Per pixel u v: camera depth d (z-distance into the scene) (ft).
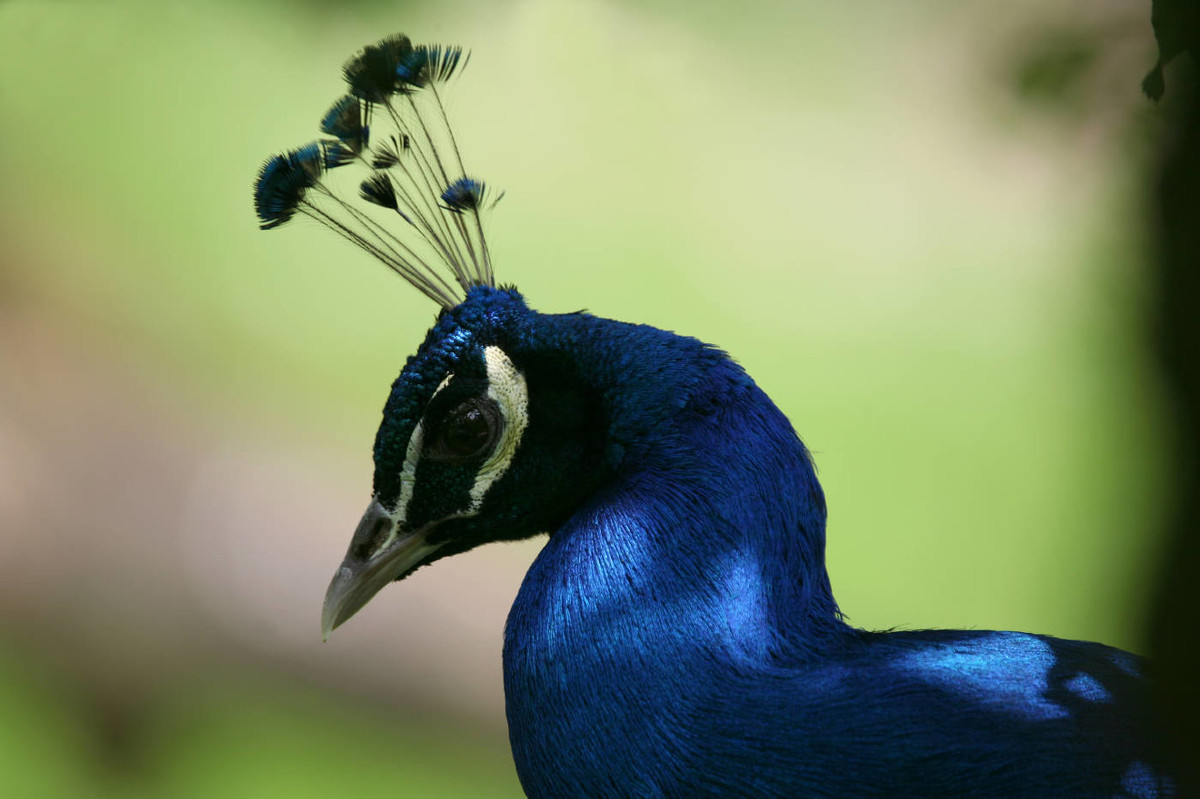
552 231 53.67
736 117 55.83
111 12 45.32
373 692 36.58
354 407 47.42
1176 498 8.87
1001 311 49.78
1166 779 12.09
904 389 47.24
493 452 15.56
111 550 37.99
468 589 37.78
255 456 42.34
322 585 37.88
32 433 41.24
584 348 15.29
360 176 46.19
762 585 13.98
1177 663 8.71
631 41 56.08
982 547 41.19
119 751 35.58
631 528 14.14
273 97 58.65
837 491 43.78
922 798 12.28
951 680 12.93
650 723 13.12
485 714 36.32
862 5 55.47
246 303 51.67
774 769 12.62
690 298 50.96
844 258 52.80
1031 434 45.09
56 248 52.70
